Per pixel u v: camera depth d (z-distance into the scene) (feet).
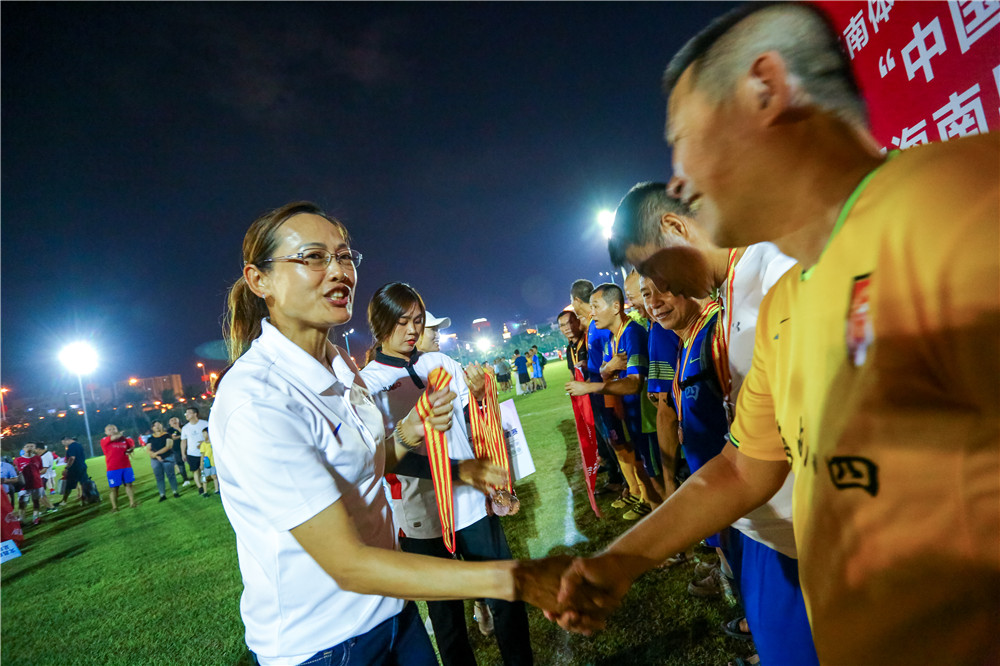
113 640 12.38
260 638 4.09
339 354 5.49
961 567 1.76
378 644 4.32
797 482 2.42
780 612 4.37
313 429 4.10
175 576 16.43
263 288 4.75
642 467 12.87
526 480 19.29
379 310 8.24
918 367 1.74
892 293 1.77
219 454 4.00
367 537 4.50
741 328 4.63
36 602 16.57
